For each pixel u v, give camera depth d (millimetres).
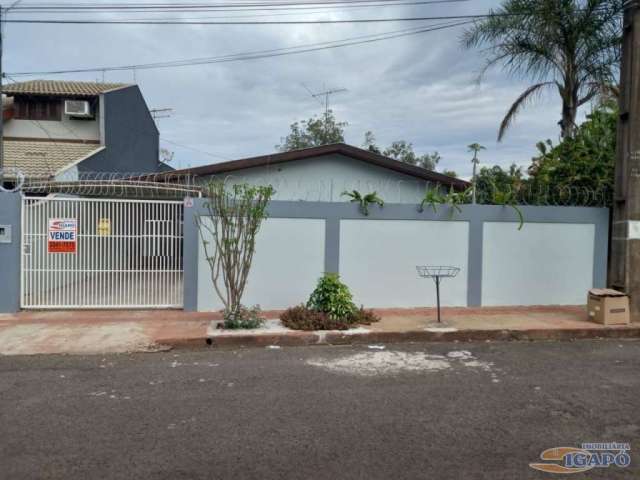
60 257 9398
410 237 10109
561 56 12945
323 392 5480
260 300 9695
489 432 4441
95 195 11711
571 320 9055
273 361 6781
